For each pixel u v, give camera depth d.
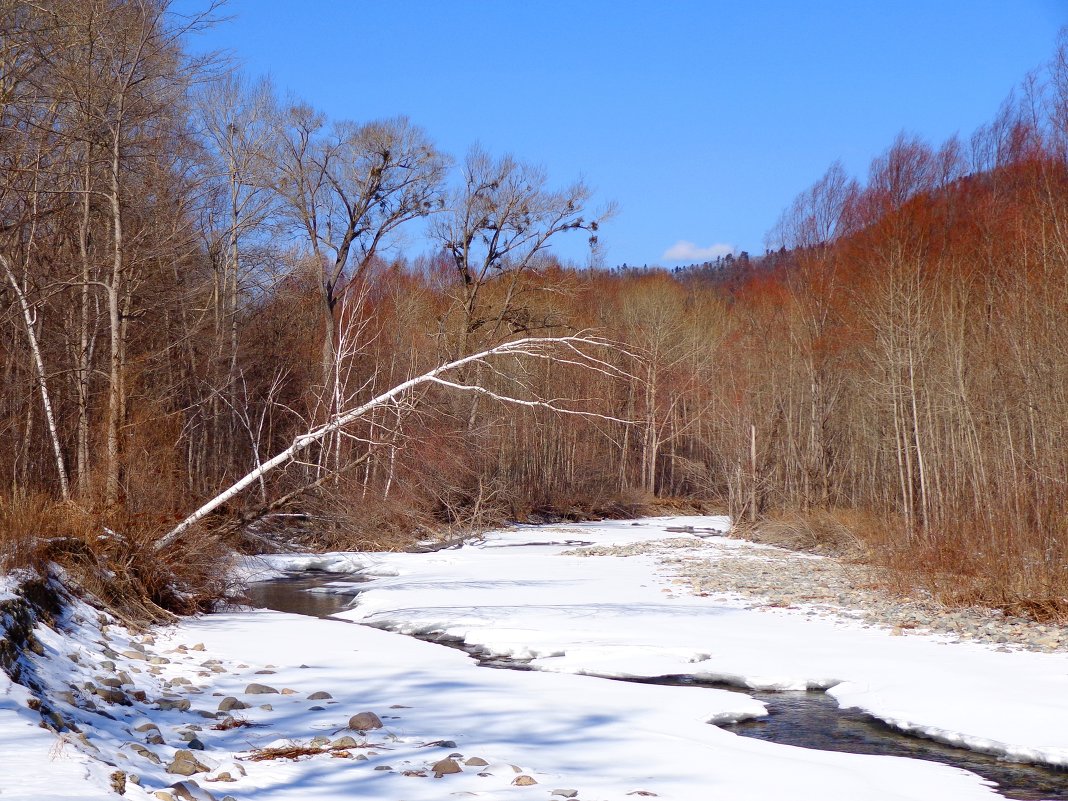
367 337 33.38
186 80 22.16
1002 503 21.11
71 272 23.44
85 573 14.07
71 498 17.67
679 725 9.87
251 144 35.06
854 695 11.27
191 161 25.52
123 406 19.20
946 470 28.81
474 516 34.84
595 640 14.41
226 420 31.50
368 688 11.21
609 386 51.59
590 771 7.95
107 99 21.33
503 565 25.95
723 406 42.69
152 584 15.83
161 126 22.75
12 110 21.09
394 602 18.77
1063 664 12.73
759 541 35.16
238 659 12.88
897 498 35.19
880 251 34.16
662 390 56.56
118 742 7.54
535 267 43.84
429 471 30.91
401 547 29.66
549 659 13.34
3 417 23.62
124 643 12.59
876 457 36.94
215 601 17.69
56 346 24.67
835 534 31.50
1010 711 10.38
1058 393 25.67
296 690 10.98
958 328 31.09
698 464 51.44
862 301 36.06
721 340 51.41
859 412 39.25
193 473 24.12
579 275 52.75
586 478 49.44
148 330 27.00
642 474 58.62
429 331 38.53
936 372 31.14
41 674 9.07
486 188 42.03
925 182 39.38
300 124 37.47
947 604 17.73
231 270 34.06
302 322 37.28
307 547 27.92
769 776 8.03
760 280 55.06
